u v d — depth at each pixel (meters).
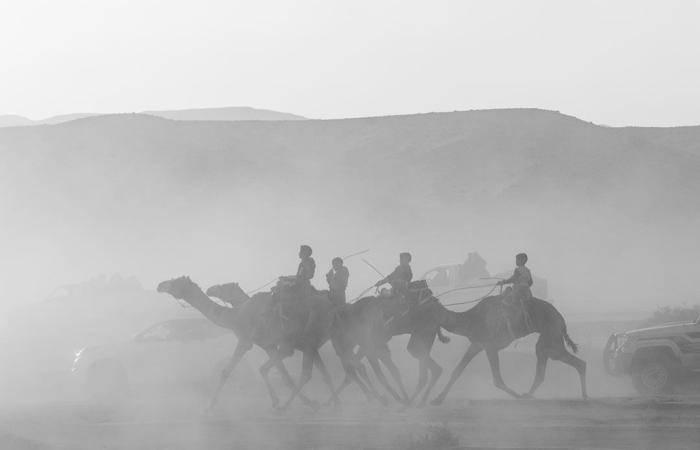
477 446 22.14
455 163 137.50
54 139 144.75
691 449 21.00
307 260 29.72
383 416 27.41
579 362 28.81
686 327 29.77
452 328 29.33
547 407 27.39
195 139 150.12
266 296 29.80
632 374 30.30
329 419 27.14
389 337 29.42
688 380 30.27
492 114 158.25
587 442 22.25
